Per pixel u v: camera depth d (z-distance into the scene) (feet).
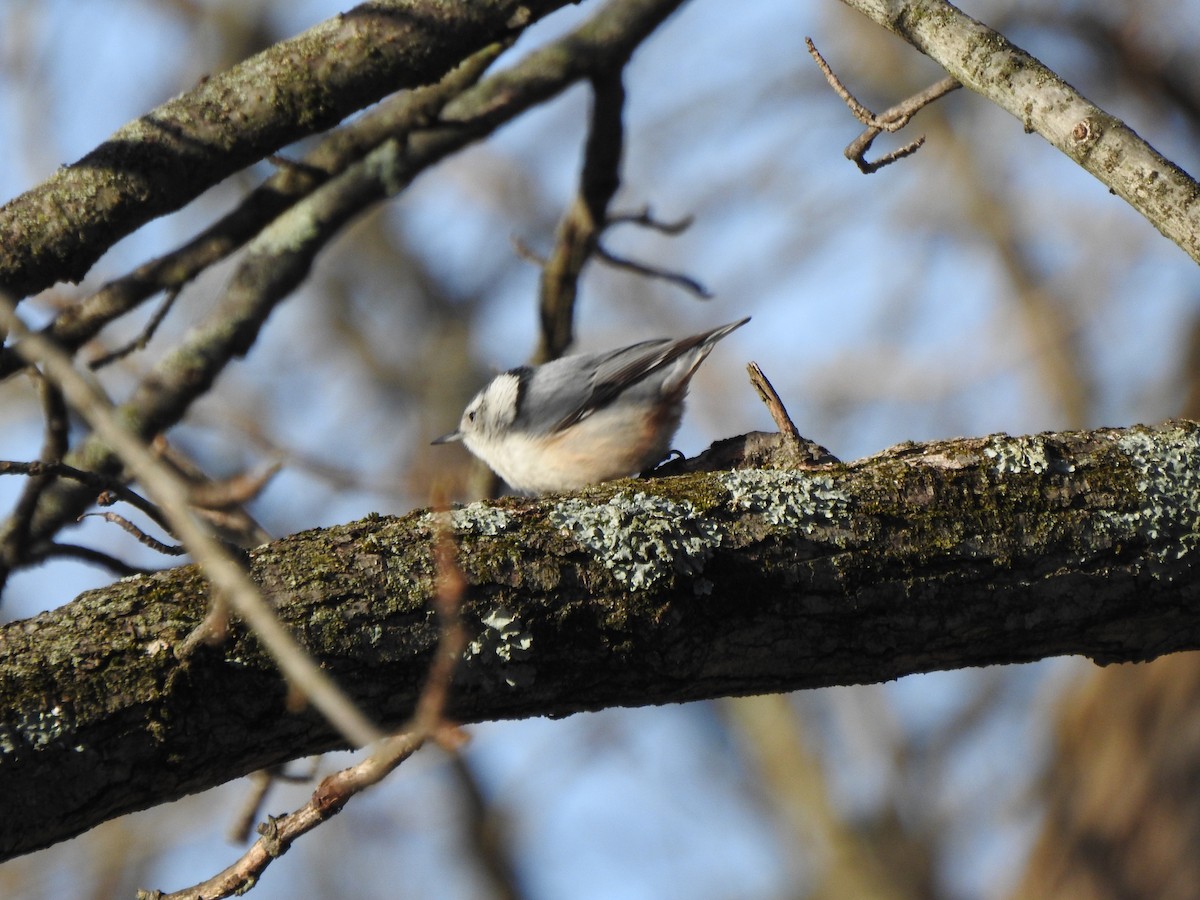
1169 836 33.35
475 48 23.45
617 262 33.17
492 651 16.74
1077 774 36.01
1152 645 19.02
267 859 17.84
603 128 31.12
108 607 15.94
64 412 25.35
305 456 35.40
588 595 17.07
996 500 18.25
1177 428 19.38
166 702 15.46
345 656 16.16
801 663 17.85
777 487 18.17
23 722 14.98
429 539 17.01
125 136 22.76
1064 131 19.26
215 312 29.19
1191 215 18.25
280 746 16.29
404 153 29.68
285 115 23.02
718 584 17.40
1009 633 18.25
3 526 26.48
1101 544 18.13
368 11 23.15
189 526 13.41
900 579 17.76
